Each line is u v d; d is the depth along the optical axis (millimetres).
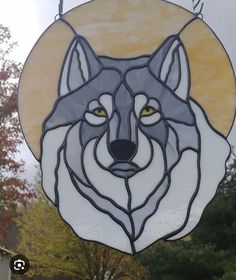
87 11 4602
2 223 9680
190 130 4367
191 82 4469
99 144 4344
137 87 4457
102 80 4473
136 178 4305
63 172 4301
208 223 12938
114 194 4277
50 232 19422
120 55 4527
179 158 4320
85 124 4379
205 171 4309
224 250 12688
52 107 4426
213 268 11945
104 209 4254
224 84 4449
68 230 19031
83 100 4430
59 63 4508
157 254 12500
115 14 4609
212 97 4430
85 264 19594
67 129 4371
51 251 19594
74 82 4473
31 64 4508
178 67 4500
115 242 4227
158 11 4605
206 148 4348
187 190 4285
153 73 4484
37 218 19562
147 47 4551
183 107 4418
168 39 4562
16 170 9609
